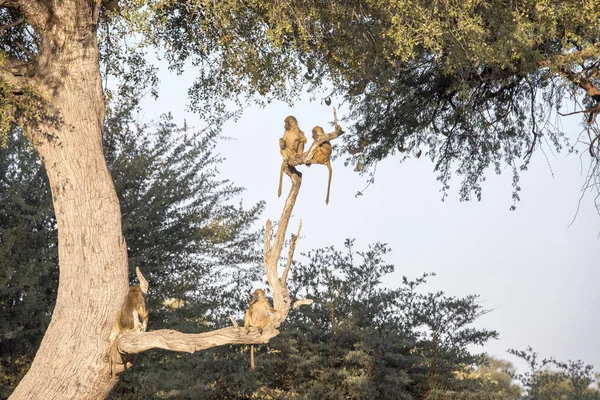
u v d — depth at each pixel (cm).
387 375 3459
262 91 3136
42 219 4244
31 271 3881
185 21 3238
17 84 2403
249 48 2911
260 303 2269
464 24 2816
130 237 4500
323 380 3503
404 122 4422
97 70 2492
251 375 3503
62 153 2386
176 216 4750
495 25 3117
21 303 3981
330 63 3222
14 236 3909
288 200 2169
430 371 3672
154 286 4528
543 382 3834
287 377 3691
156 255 4469
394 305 3834
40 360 2308
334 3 2944
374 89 4091
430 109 4419
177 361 3803
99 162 2425
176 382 3588
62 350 2289
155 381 3694
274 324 2169
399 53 2811
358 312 3694
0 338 3812
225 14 2766
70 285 2345
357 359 3453
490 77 3969
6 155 4306
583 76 3828
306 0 2852
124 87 3136
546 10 3105
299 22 2741
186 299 4553
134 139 4806
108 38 2875
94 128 2442
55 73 2412
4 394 3797
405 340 3584
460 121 4400
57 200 2395
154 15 2608
